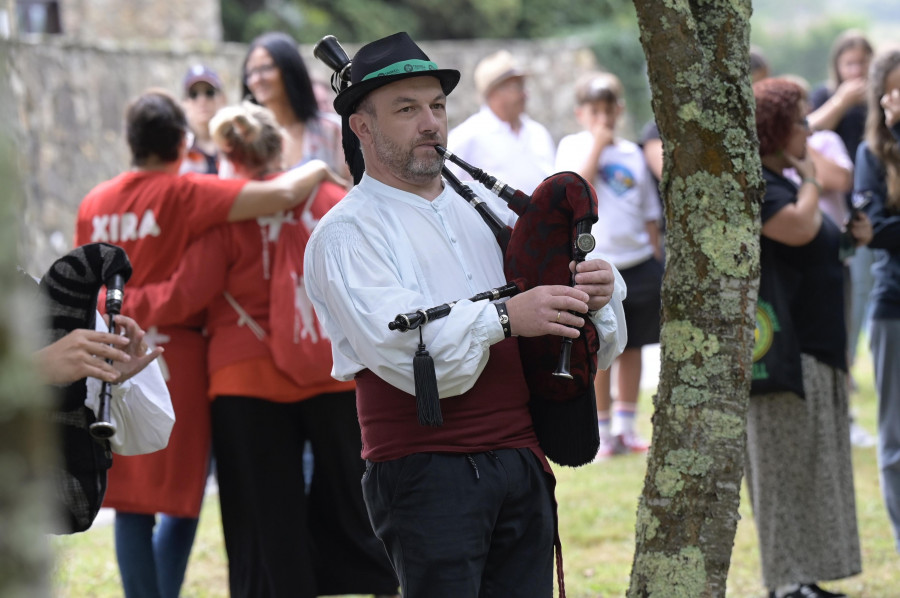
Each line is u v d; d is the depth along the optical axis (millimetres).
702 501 6109
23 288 2303
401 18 52688
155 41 35938
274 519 9508
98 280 6980
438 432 6277
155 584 9805
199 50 28250
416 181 6539
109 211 9828
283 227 9711
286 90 11195
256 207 9555
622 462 15938
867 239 10586
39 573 2119
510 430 6402
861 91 16234
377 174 6633
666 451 6199
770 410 9844
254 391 9531
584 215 6188
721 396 6148
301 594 9492
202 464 9766
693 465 6113
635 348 16328
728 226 6172
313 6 50938
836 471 9945
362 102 6551
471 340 5953
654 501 6199
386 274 6258
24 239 2531
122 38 35438
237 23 47344
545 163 15820
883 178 10875
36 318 2393
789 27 108688
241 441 9555
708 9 6125
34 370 2195
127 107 10016
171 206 9594
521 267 6371
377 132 6488
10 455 2131
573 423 6523
